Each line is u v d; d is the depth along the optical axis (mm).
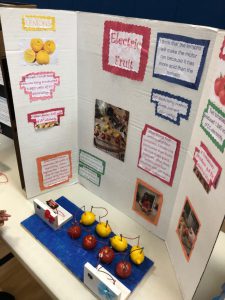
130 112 803
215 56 562
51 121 926
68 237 854
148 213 896
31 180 985
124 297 677
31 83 829
